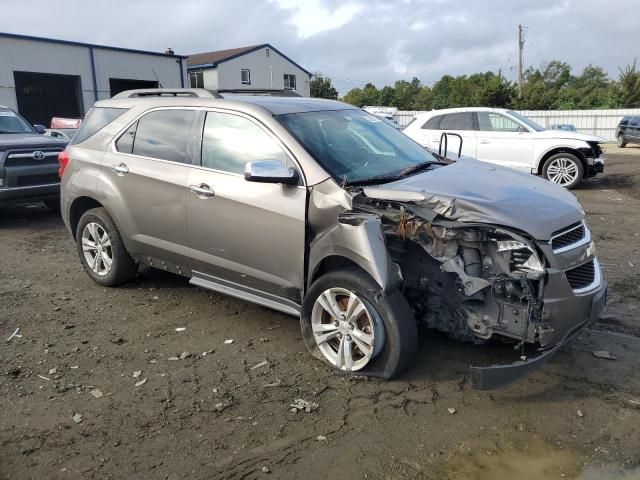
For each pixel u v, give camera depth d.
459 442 3.37
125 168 5.28
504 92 50.53
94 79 33.00
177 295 5.70
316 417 3.60
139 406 3.72
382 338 3.85
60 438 3.38
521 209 3.69
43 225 9.20
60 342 4.66
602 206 10.63
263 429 3.48
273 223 4.25
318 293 4.09
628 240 7.80
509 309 3.66
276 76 50.69
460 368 4.15
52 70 31.11
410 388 3.91
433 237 3.74
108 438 3.39
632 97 46.47
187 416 3.61
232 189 4.47
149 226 5.16
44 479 3.04
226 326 4.96
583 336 4.67
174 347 4.57
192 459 3.21
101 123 5.73
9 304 5.48
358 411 3.66
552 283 3.56
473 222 3.61
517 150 12.73
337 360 4.12
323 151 4.36
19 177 8.80
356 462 3.19
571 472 3.12
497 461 3.21
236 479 3.05
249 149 4.52
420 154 5.14
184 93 5.23
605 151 25.55
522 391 3.88
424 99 80.44
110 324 5.02
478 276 3.66
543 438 3.40
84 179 5.64
